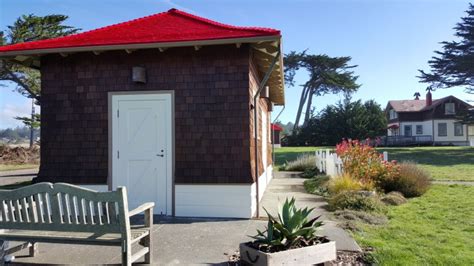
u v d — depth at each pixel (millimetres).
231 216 6898
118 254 4641
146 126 7211
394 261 4395
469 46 38312
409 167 10656
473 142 40906
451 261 4453
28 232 4281
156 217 6887
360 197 7961
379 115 43781
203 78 7094
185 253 4668
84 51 6961
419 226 6344
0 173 19484
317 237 4539
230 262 4324
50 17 20609
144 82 7172
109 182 7203
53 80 7426
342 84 48875
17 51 6875
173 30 7301
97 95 7316
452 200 8867
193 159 7047
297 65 50344
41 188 3963
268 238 4242
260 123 9828
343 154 10977
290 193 10367
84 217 3914
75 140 7328
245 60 6984
